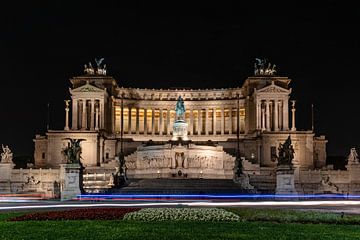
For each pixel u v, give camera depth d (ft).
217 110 630.33
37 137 554.05
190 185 378.32
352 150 453.17
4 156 449.48
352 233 124.67
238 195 333.21
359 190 438.40
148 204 236.63
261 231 126.21
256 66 625.82
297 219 151.94
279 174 310.45
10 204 255.29
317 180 449.89
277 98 578.66
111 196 312.50
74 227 131.95
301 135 545.44
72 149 304.71
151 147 493.77
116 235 116.37
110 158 551.59
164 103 633.61
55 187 396.78
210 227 133.18
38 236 115.03
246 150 562.66
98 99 580.71
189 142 497.05
